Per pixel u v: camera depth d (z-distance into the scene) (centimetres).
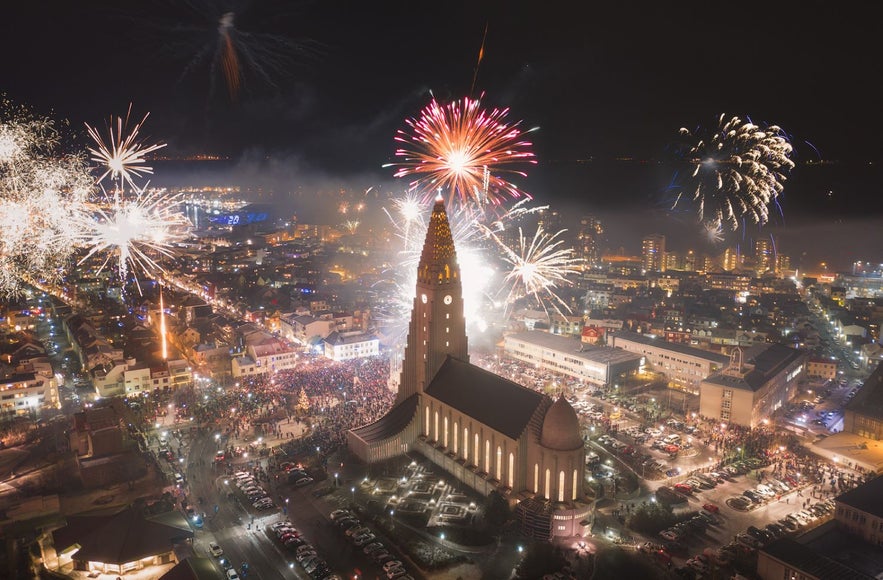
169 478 16425
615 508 15200
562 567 12731
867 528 13362
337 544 13800
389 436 17400
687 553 13475
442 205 17700
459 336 18300
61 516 14688
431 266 17588
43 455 17712
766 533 13938
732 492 15938
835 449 17812
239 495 15725
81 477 16012
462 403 16562
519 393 15612
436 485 16138
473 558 13300
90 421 17725
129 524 13250
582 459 14275
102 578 12506
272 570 12925
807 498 15588
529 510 14125
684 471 17038
